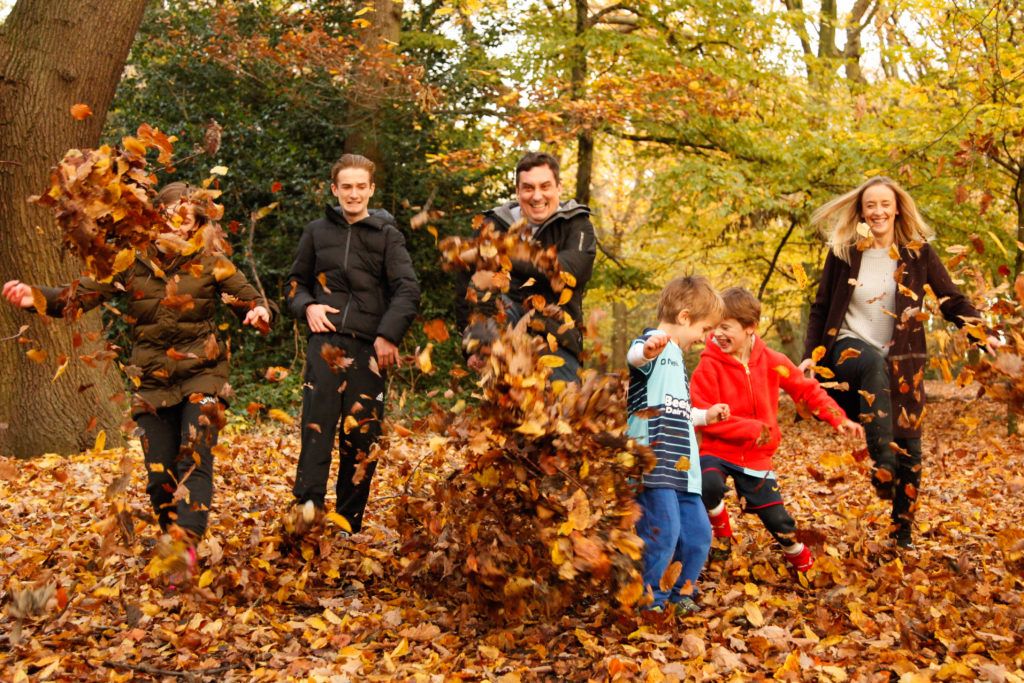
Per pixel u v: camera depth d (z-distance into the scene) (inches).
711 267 684.1
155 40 551.2
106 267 103.3
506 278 115.0
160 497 136.3
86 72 279.6
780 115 578.6
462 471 117.2
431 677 99.6
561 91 501.4
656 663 103.8
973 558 149.3
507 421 109.7
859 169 481.1
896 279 133.8
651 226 603.5
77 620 117.8
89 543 149.3
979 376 111.2
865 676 101.4
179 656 107.3
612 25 569.6
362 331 154.6
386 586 136.3
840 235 170.9
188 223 111.3
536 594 115.7
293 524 123.6
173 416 139.4
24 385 282.8
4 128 272.5
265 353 517.3
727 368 150.1
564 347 144.3
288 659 107.3
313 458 149.3
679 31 555.2
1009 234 419.8
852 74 667.4
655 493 124.8
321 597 131.0
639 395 130.6
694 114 518.0
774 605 130.7
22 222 275.3
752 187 494.3
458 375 114.4
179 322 135.4
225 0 544.7
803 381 153.4
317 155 548.4
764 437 139.8
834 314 170.1
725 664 106.3
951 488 232.7
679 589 128.7
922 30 342.0
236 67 507.8
